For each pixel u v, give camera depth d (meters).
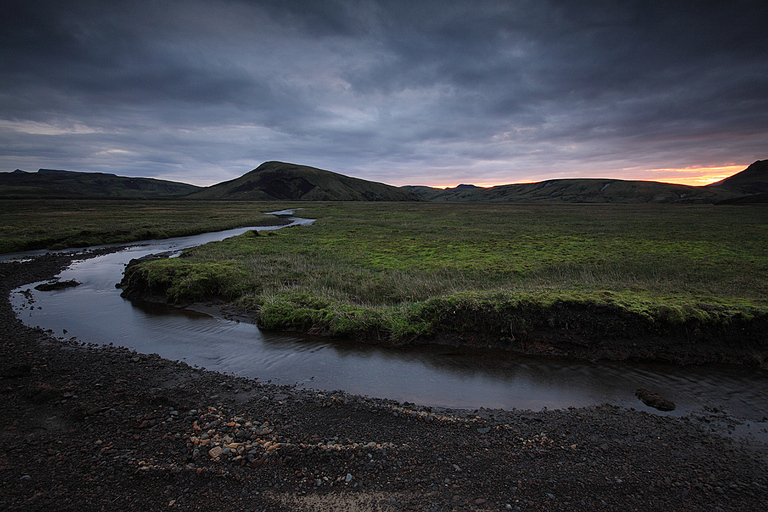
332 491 4.68
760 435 6.05
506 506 4.44
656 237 32.19
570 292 11.09
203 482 4.80
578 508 4.42
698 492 4.72
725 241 28.95
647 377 8.23
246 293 15.05
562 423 6.37
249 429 6.03
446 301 10.91
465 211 86.25
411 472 5.04
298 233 38.59
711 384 7.86
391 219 60.59
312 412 6.65
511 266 19.16
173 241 36.75
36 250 31.11
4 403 6.89
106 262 24.69
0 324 12.09
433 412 6.73
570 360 9.14
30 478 4.82
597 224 46.75
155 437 5.82
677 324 9.33
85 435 5.87
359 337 10.70
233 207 111.25
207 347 10.26
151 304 14.77
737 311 9.32
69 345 10.23
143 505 4.42
